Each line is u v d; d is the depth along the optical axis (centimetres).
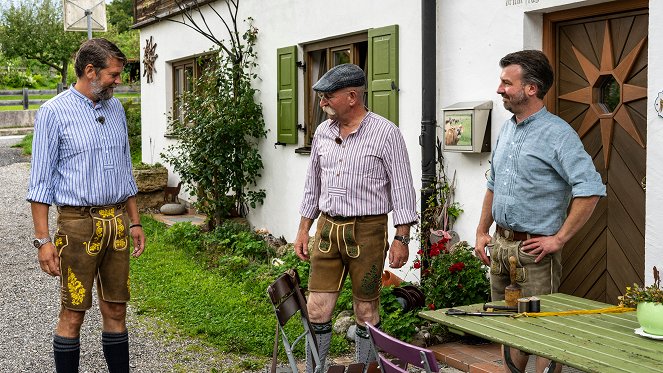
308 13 839
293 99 873
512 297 362
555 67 552
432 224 637
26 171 1717
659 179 453
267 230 952
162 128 1333
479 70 598
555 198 395
